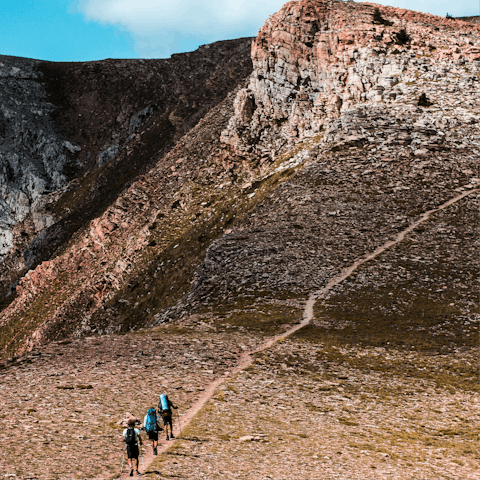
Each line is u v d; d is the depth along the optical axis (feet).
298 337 145.07
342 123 348.79
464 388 109.91
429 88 367.04
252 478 59.47
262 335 147.02
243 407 90.63
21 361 115.24
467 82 369.09
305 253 221.05
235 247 242.17
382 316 162.09
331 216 256.11
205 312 183.42
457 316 157.28
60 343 132.36
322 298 179.63
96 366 110.11
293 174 329.72
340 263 208.85
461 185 273.54
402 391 107.86
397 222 242.78
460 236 221.46
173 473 59.00
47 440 67.46
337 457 69.87
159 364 114.01
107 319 327.67
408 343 141.28
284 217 268.00
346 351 134.72
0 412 78.95
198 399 93.66
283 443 74.28
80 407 83.61
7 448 63.10
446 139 316.81
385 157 306.55
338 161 316.81
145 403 87.81
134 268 361.10
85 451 64.85
